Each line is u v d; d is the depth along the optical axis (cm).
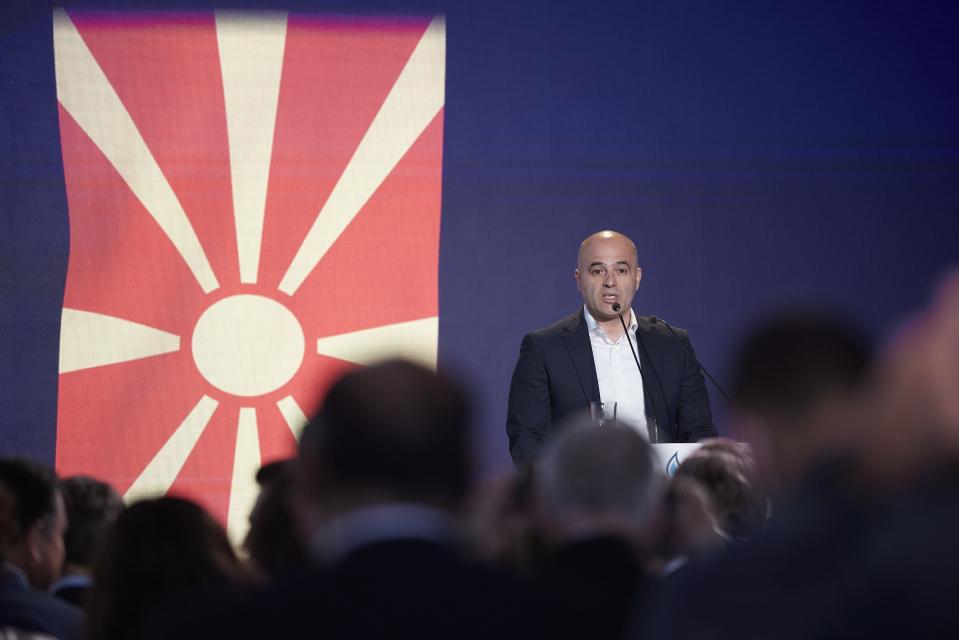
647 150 1255
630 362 967
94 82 1207
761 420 290
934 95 1280
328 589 233
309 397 1214
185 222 1213
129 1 1214
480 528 443
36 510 437
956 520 209
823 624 220
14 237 1191
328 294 1224
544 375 944
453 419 245
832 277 1262
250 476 1205
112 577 379
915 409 215
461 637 231
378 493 241
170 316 1208
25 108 1198
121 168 1208
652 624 263
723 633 255
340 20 1237
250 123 1223
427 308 1231
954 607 202
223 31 1223
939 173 1276
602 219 1248
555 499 328
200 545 387
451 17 1246
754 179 1261
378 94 1237
